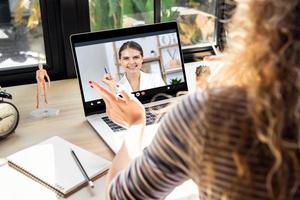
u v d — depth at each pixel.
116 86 0.96
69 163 0.79
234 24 0.42
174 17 1.36
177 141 0.44
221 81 0.43
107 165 0.79
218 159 0.41
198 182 0.45
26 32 1.18
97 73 1.01
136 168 0.50
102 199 0.71
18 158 0.80
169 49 1.11
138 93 1.07
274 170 0.39
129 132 0.72
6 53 1.18
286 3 0.37
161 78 1.10
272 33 0.38
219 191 0.43
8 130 0.89
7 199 0.69
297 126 0.37
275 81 0.38
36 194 0.71
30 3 1.15
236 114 0.40
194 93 0.45
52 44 1.22
